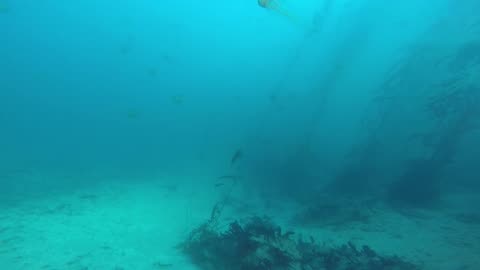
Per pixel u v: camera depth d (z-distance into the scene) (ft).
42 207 29.22
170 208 33.76
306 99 66.64
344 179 42.55
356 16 70.64
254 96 111.14
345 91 60.70
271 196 42.50
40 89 213.46
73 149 61.36
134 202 34.22
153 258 21.98
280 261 18.20
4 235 22.62
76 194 34.47
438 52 45.60
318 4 125.39
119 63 275.18
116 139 76.23
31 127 82.33
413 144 40.19
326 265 18.74
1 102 133.59
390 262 19.16
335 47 69.87
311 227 30.48
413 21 60.23
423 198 34.91
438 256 20.90
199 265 21.42
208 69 188.03
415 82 45.83
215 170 51.21
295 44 120.06
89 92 204.64
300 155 52.60
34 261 19.58
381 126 45.93
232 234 22.07
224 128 87.66
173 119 109.60
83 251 21.72
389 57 59.26
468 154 38.09
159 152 64.69
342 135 54.19
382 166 42.09
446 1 54.85
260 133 65.26
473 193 34.83
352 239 25.77
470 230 25.59
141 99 165.58
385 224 28.58
